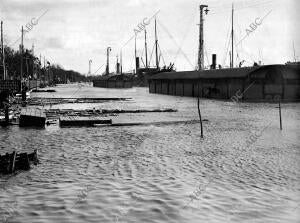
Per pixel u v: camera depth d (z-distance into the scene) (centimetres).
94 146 1706
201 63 7188
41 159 1408
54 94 7438
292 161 1385
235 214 834
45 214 827
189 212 846
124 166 1301
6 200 918
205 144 1777
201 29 7119
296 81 5075
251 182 1095
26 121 2398
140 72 12838
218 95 5800
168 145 1747
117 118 2894
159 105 4581
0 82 4072
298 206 884
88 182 1086
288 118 2964
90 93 8144
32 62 10444
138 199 932
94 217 812
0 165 1192
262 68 5044
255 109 3850
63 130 2244
